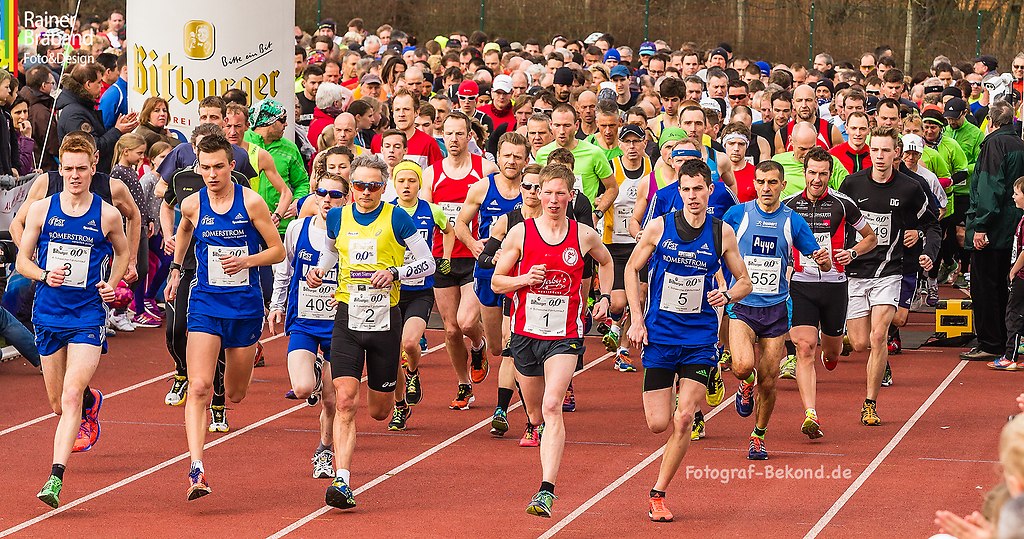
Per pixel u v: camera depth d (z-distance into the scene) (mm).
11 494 21734
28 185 31750
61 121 35938
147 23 37438
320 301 21719
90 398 23516
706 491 22188
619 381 31391
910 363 33906
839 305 25828
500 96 43062
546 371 20578
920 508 21172
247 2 37344
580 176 31109
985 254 33625
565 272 20625
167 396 28594
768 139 39500
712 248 20156
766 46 83125
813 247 23609
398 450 24797
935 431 26531
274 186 30547
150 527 19984
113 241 21609
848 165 32812
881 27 83750
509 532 19844
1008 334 32844
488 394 29891
